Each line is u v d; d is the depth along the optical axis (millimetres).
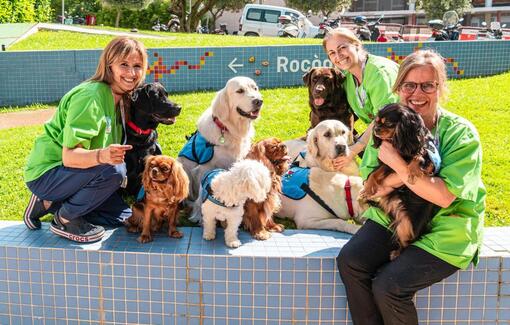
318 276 3262
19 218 4340
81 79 9766
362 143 4105
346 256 3045
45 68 9648
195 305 3355
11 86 9664
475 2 44000
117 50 3488
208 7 25203
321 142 4070
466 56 9758
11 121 8078
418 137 2660
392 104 2773
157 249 3385
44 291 3467
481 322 3270
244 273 3285
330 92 4746
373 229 3111
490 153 5629
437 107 2996
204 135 4324
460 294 3229
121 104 3863
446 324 3270
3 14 18281
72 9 36594
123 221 3863
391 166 2748
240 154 4371
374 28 20625
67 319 3482
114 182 3414
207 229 3559
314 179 4039
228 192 3367
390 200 2986
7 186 4980
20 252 3436
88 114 3293
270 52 9547
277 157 3771
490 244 3400
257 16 24281
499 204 4508
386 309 2898
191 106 7676
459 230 2854
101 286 3404
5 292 3516
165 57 9367
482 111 7137
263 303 3316
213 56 9477
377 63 4117
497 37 20016
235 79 4270
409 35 20094
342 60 4207
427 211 2893
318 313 3314
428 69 2883
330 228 3898
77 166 3250
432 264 2850
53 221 3594
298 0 34219
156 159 3369
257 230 3666
